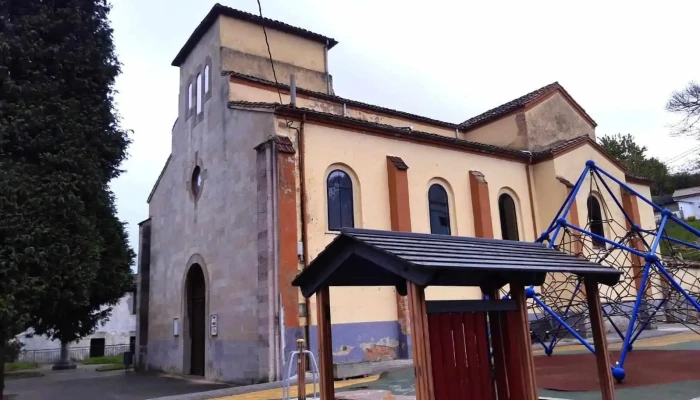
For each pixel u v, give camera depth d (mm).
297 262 15445
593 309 7289
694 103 33094
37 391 17281
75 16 15305
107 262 16188
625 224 25969
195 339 19953
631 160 60125
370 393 10109
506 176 23078
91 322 16875
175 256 21609
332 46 24938
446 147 20984
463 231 20641
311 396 10281
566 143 24266
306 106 21438
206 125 20250
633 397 8641
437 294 19281
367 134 18500
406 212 18328
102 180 15117
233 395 11992
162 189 23734
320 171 16891
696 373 10836
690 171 49562
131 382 18641
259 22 22078
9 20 14594
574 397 8820
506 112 25562
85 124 15016
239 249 16844
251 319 15703
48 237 13344
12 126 13516
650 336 20828
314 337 15188
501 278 7066
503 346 6578
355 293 16812
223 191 18328
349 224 17359
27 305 12828
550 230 14805
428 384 5164
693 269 30859
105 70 15852
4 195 12891
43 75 14578
